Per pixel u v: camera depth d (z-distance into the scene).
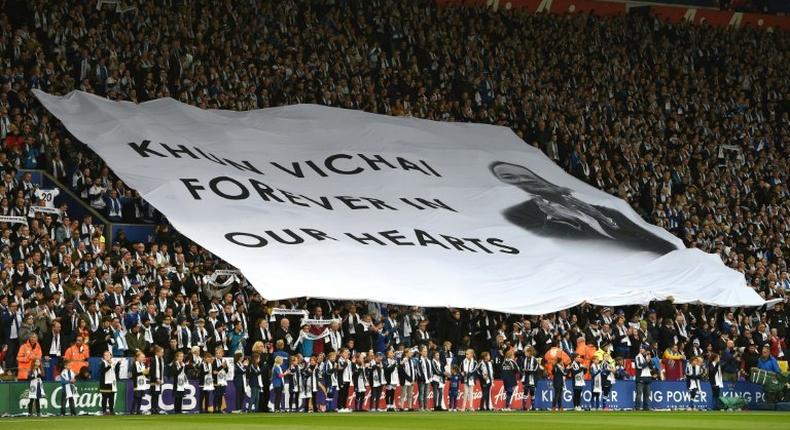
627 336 47.34
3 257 39.03
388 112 57.25
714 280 50.00
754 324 52.38
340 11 61.78
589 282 47.16
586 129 62.41
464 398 42.69
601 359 44.56
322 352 42.12
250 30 57.06
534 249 48.53
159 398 37.41
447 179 51.41
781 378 47.38
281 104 55.06
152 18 54.62
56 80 49.91
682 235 57.31
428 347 42.59
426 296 42.88
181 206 43.81
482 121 59.41
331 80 56.69
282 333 41.25
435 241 46.66
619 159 60.97
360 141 52.16
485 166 53.50
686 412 42.50
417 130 54.59
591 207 53.09
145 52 53.09
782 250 58.78
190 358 37.84
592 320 49.53
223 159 47.69
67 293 38.88
